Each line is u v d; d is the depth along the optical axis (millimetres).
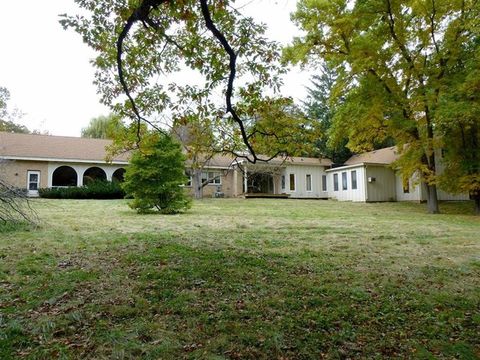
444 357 2715
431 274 4758
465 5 13266
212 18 5211
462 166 14508
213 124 6898
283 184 24719
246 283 4156
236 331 2979
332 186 24703
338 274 4637
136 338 2799
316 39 13750
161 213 12562
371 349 2797
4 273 4289
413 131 14773
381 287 4176
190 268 4621
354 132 15508
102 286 3893
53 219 9719
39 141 21641
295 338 2906
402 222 10859
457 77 13305
